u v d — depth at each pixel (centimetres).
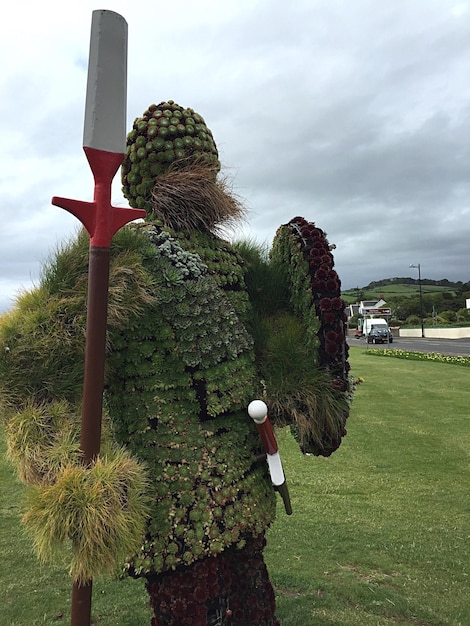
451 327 4941
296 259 227
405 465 686
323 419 208
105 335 159
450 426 917
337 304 210
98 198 159
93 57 160
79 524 147
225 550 191
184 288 191
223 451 190
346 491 581
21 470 164
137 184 222
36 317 169
